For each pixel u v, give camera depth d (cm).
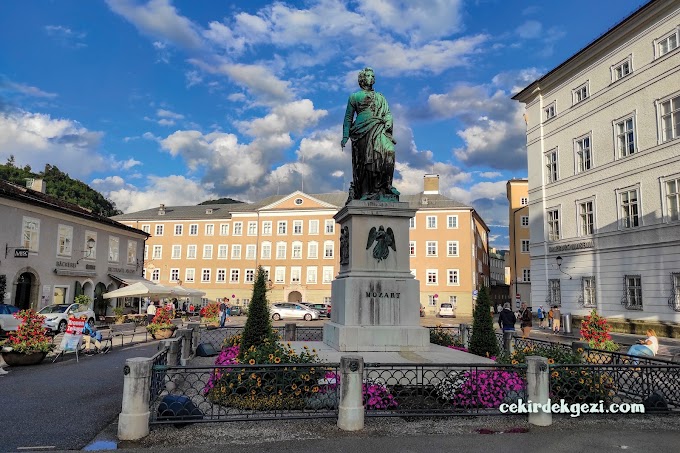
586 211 2983
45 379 1124
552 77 3278
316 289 6344
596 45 2875
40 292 3002
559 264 2959
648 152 2528
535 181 3444
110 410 810
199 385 996
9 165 6438
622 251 2670
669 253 2381
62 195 6594
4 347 1347
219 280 6612
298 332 1678
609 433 672
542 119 3400
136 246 4284
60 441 634
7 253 2734
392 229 1093
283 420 713
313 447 603
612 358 962
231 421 692
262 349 870
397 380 770
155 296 3562
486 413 733
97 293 3644
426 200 6319
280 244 6494
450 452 589
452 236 6128
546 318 3238
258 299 1062
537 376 722
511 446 612
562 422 727
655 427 704
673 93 2400
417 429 684
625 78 2697
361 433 661
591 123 2944
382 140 1151
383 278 1064
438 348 1112
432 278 6116
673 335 2328
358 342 1023
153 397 716
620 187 2706
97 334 1659
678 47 2381
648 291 2489
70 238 3328
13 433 671
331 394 771
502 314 1841
